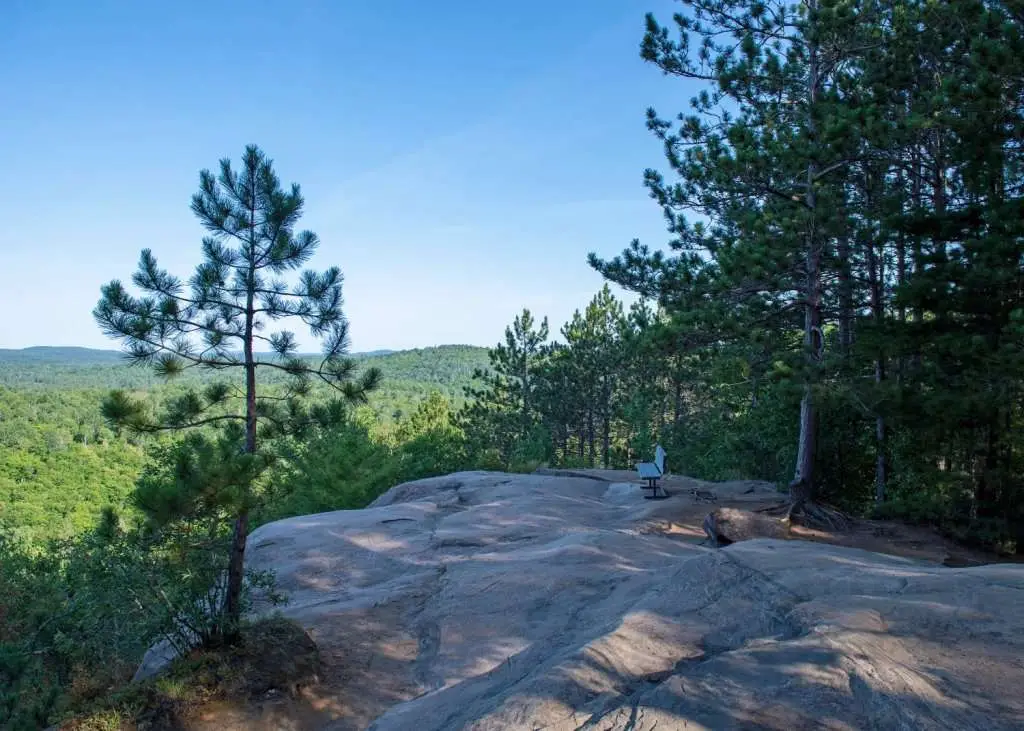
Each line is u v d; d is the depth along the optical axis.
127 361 7.42
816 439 15.12
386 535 13.22
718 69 14.55
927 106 11.89
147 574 7.09
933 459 13.88
